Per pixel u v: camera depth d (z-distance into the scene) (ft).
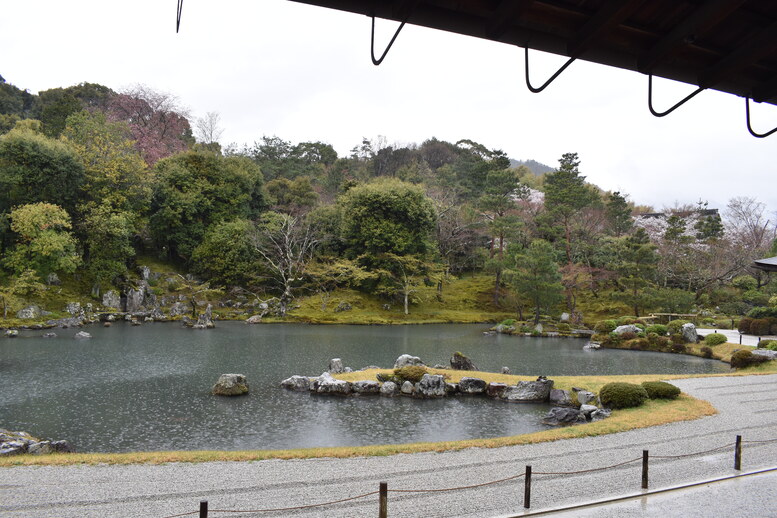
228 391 60.44
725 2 11.69
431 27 13.21
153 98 208.54
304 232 172.55
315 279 163.63
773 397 56.24
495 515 25.76
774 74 15.78
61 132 157.69
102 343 95.81
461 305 175.32
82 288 136.98
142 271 152.46
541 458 35.76
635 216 248.32
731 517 25.90
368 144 314.14
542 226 170.81
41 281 129.29
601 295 171.42
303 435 46.21
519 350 103.14
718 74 14.70
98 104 225.15
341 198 176.45
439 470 33.01
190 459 34.53
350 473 32.35
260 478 31.30
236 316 144.97
